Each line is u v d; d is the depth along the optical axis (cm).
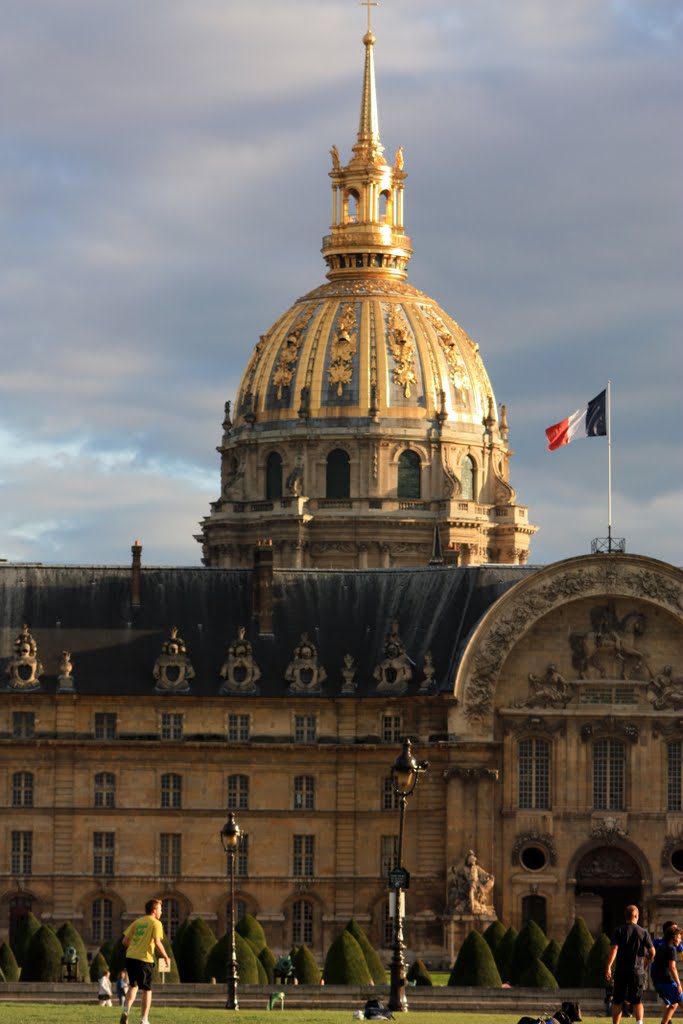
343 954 17012
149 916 10569
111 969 16688
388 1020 12481
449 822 19938
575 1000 15488
